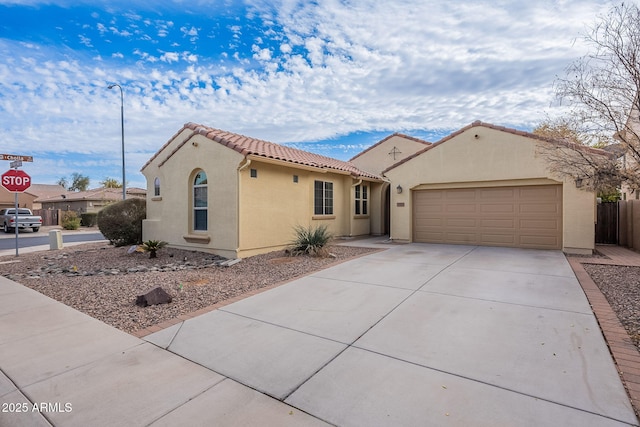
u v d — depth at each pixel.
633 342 3.98
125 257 11.28
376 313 5.18
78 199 37.09
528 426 2.56
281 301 5.88
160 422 2.68
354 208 16.97
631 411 2.71
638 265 8.59
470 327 4.55
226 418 2.72
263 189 11.41
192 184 11.96
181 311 5.46
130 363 3.68
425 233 14.05
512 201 12.18
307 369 3.50
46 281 7.84
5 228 25.73
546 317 4.87
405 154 19.09
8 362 3.72
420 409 2.80
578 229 10.64
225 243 10.77
